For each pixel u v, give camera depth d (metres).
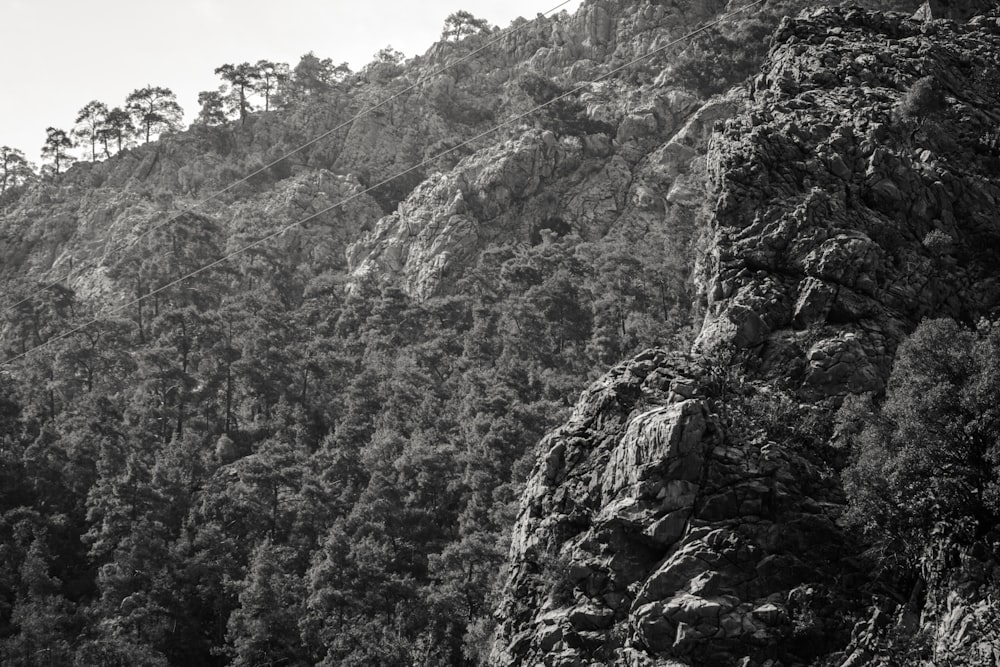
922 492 71.75
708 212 100.75
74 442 143.62
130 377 165.50
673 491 76.81
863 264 87.62
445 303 159.12
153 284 184.62
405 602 103.81
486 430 123.25
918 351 75.69
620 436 83.06
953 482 70.56
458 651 98.38
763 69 111.75
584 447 84.69
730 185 93.38
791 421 81.00
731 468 77.19
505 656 78.88
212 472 137.50
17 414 154.50
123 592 116.06
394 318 159.12
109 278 193.12
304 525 121.19
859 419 77.88
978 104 101.19
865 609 71.44
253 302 172.62
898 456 72.19
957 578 69.06
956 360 74.44
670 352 88.19
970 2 117.88
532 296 148.00
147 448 142.00
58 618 109.19
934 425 72.19
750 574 73.50
